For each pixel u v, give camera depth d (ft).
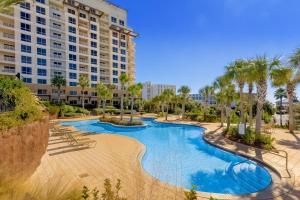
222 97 84.58
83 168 30.68
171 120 118.62
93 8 188.34
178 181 28.48
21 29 143.33
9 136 20.25
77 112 138.31
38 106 32.19
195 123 98.63
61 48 166.50
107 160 35.12
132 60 234.38
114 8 210.79
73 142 49.21
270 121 107.04
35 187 10.81
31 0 147.95
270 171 31.30
